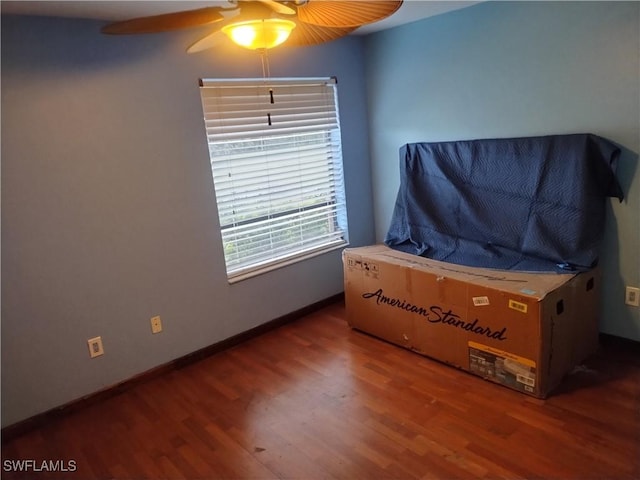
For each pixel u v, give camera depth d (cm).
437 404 225
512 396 226
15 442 224
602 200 245
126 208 248
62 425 234
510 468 181
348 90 346
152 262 262
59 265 231
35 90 214
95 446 216
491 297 227
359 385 247
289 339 309
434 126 320
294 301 337
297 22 167
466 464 185
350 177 359
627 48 227
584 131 249
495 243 276
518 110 273
